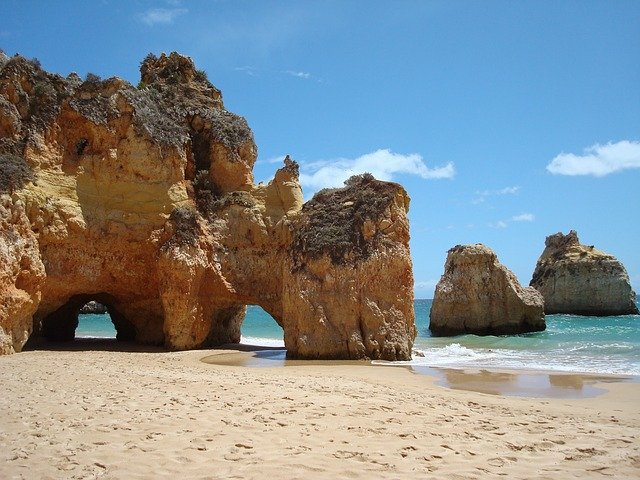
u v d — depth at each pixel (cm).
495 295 5050
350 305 2412
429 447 821
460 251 5247
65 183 2614
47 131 2611
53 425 892
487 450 816
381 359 2361
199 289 2791
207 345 2986
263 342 3616
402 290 2469
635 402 1402
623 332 4597
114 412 996
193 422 934
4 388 1257
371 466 720
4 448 764
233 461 727
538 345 3509
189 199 2947
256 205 3028
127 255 2742
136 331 3045
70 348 2691
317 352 2373
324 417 1015
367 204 2559
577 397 1497
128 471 679
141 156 2825
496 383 1762
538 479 691
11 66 2602
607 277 7538
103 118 2759
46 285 2525
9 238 2245
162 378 1511
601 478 699
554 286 7881
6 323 2200
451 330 5116
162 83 3312
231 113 3306
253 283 2930
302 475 680
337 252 2480
